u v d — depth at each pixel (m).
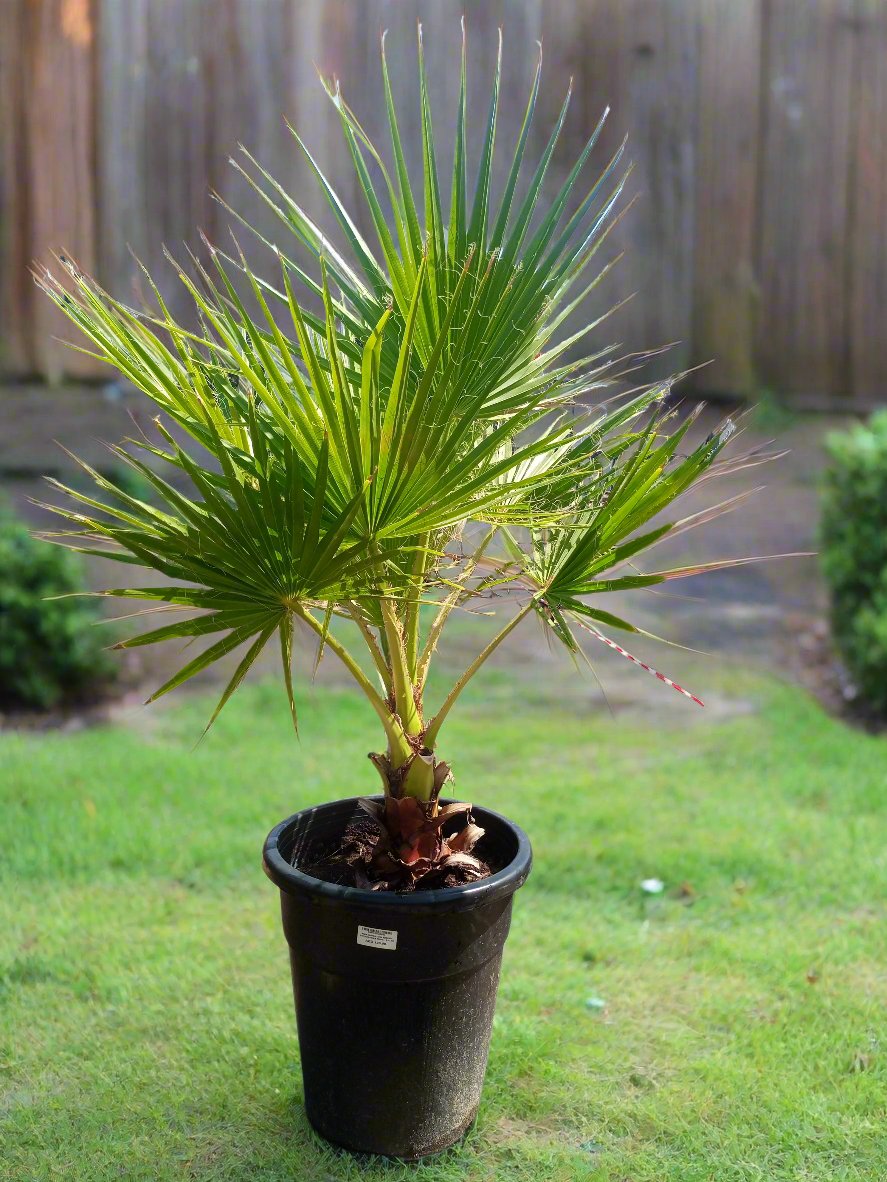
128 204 8.80
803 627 6.37
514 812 4.09
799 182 9.90
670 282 9.87
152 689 5.52
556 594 2.30
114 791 4.26
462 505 2.07
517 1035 2.87
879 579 5.29
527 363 2.28
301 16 8.77
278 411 1.99
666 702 5.31
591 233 2.29
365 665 5.78
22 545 5.26
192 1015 2.97
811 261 10.03
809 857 3.78
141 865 3.76
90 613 5.39
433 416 1.96
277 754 4.65
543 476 2.21
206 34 8.70
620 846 3.83
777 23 9.62
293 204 2.32
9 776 4.37
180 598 2.07
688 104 9.61
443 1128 2.45
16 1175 2.41
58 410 8.57
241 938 3.35
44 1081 2.71
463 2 8.98
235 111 8.81
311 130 8.89
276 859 2.37
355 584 2.10
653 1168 2.43
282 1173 2.42
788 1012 2.99
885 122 9.85
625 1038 2.89
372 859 2.38
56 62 8.58
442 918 2.23
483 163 2.19
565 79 9.29
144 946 3.28
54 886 3.62
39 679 5.20
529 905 3.55
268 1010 3.00
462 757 4.63
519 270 2.20
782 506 8.23
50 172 8.70
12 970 3.15
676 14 9.45
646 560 7.22
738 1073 2.72
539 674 5.72
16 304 8.81
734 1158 2.46
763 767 4.53
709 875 3.66
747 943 3.30
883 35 9.73
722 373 10.05
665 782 4.37
